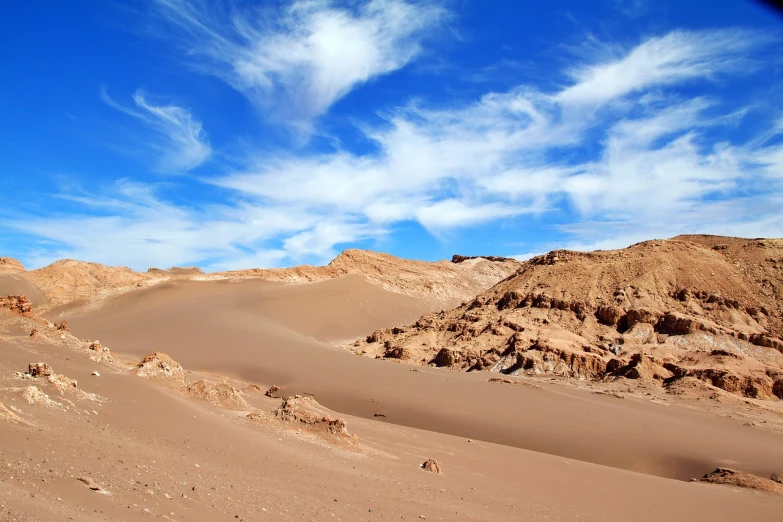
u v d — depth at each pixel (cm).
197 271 15650
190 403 2830
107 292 11512
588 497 2855
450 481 2706
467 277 18412
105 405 2294
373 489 2197
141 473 1644
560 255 10419
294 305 12231
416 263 18450
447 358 7900
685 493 3198
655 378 6700
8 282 11038
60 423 1920
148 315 9938
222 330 8975
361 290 14362
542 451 4509
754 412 5653
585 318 8512
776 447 4525
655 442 4591
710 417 5319
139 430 2147
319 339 10856
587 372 7012
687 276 9150
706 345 7438
